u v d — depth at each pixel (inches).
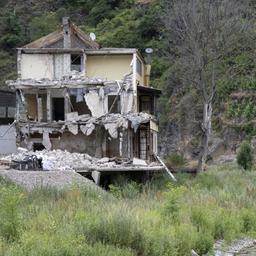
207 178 3134.8
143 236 1348.4
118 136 3580.2
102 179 3088.1
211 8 3983.8
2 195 1472.7
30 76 3750.0
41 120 3718.0
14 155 3265.3
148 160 3602.4
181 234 1550.2
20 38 6968.5
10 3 7790.4
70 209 1621.6
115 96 3727.9
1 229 1272.1
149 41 6284.5
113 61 3754.9
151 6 6717.5
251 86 5285.4
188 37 3991.1
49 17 7519.7
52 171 2593.5
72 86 3641.7
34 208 1573.6
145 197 2263.8
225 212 2043.6
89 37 4416.8
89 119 3572.8
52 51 3730.3
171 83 5777.6
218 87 5403.5
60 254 1113.4
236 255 1683.1
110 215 1448.1
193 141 5236.2
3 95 4409.5
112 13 7062.0
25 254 1079.6
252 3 5078.7
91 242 1272.1
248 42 5073.8
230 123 5152.6
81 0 7647.6
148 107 4045.3
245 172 3629.4
